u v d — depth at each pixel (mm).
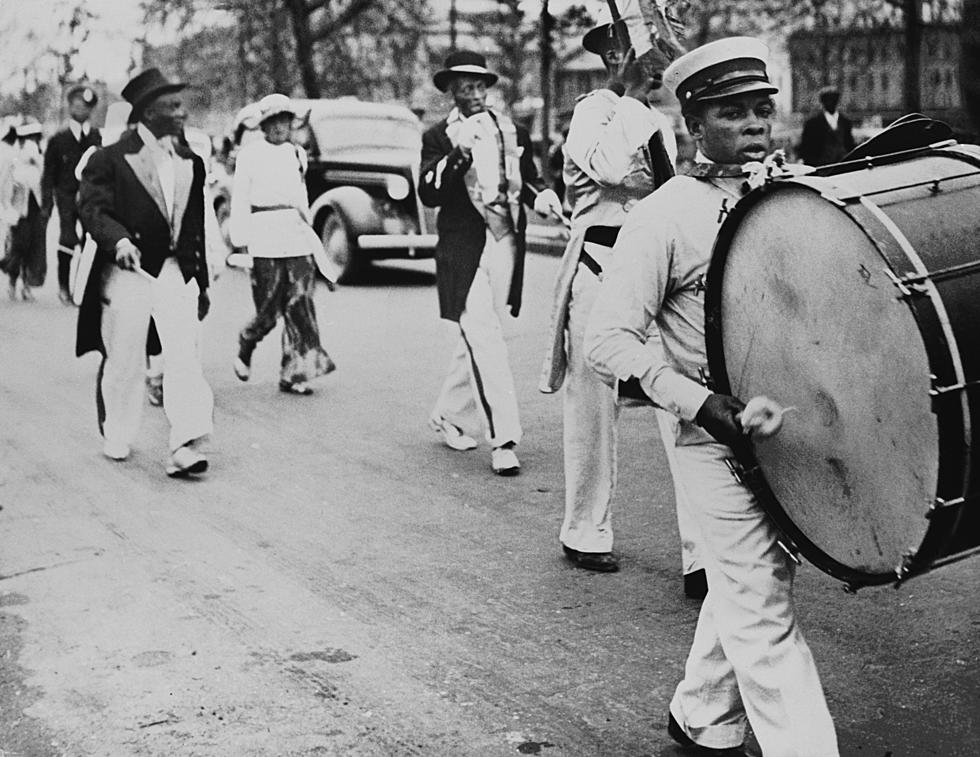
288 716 4332
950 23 22250
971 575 5477
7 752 4156
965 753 3977
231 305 14516
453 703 4406
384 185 15820
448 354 11086
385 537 6223
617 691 4473
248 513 6637
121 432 7715
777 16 27109
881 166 3365
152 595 5469
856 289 3094
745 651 3461
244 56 24578
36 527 6430
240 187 9547
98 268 7438
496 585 5547
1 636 5055
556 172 21016
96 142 14516
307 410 9055
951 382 2906
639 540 6117
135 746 4148
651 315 3576
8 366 10836
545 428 8422
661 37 5043
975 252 3043
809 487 3291
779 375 3334
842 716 4238
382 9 25016
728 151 3570
